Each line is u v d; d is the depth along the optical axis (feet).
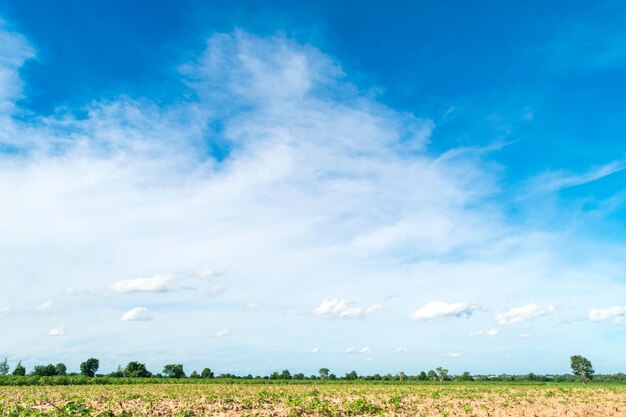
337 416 103.65
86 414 93.45
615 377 492.54
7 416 87.45
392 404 126.11
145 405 115.44
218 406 118.21
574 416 109.60
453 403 134.10
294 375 400.47
